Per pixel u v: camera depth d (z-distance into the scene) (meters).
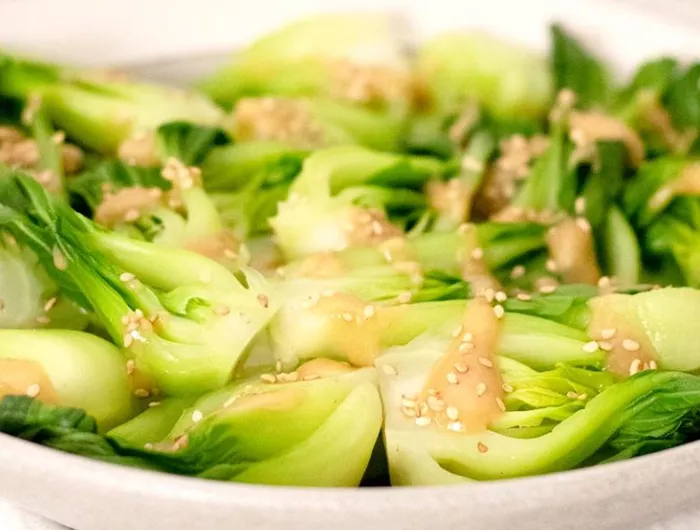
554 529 0.37
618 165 0.53
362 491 0.36
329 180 0.50
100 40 0.59
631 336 0.44
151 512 0.37
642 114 0.56
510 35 0.60
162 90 0.56
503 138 0.55
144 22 0.59
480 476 0.41
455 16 0.61
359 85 0.58
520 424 0.41
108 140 0.54
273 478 0.40
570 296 0.45
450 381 0.42
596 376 0.43
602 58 0.59
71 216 0.44
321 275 0.45
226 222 0.49
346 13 0.60
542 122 0.58
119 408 0.43
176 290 0.43
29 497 0.39
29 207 0.45
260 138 0.54
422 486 0.38
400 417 0.41
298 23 0.59
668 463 0.38
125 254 0.44
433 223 0.51
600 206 0.51
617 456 0.41
